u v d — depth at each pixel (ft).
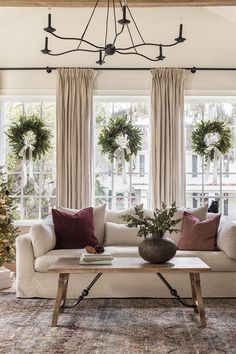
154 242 12.08
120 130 19.07
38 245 14.48
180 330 11.28
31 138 18.85
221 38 19.33
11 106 19.95
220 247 14.98
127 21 10.90
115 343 10.39
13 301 14.02
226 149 19.06
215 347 10.14
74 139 18.89
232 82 19.35
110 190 19.83
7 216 15.97
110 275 14.43
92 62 19.39
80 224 15.71
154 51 19.40
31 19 19.42
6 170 19.79
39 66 19.40
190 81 19.40
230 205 19.77
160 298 14.47
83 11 19.38
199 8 19.34
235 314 12.65
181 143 18.92
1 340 10.57
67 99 18.95
